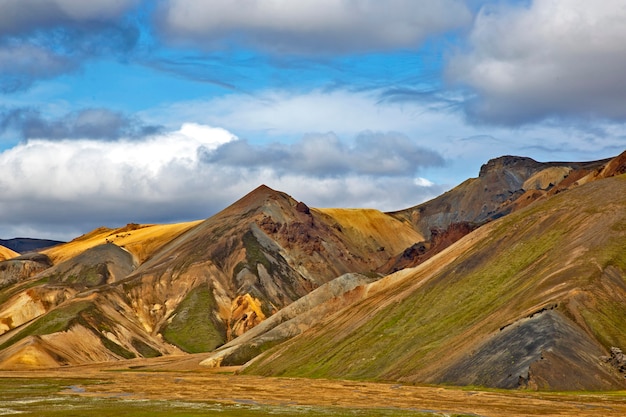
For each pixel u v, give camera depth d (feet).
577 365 506.89
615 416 383.24
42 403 498.28
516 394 484.33
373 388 588.09
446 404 462.60
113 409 452.35
